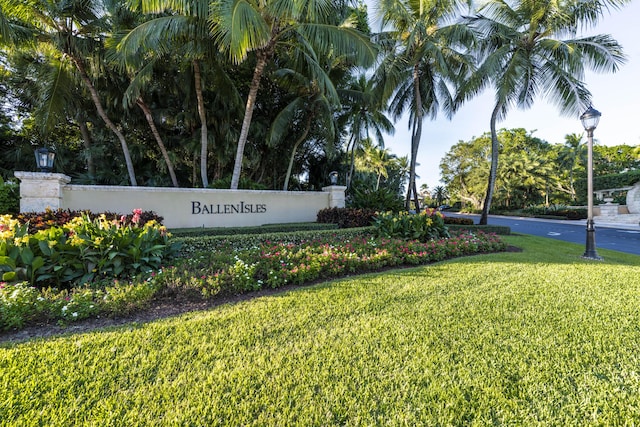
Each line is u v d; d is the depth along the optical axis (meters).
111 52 7.86
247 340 2.40
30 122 11.57
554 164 29.34
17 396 1.71
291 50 8.60
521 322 2.75
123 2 8.09
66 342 2.35
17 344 2.31
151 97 10.29
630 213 21.81
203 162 9.68
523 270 4.78
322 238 6.24
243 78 11.49
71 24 8.00
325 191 10.12
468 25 11.63
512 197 31.48
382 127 15.65
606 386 1.83
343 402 1.70
